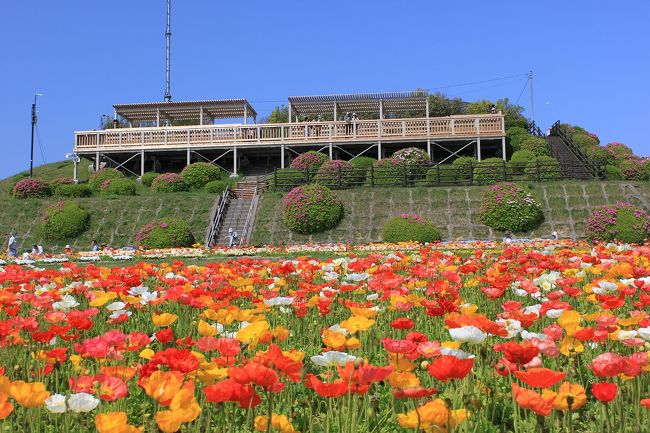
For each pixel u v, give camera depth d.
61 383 2.99
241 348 2.63
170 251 16.95
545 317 3.91
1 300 3.84
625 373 2.03
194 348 3.43
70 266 6.62
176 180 26.69
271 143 30.28
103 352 2.44
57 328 2.89
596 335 2.75
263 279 5.75
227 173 30.31
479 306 5.04
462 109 42.56
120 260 14.39
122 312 3.52
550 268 6.18
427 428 1.77
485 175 23.22
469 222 20.41
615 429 2.20
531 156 27.14
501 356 2.93
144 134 31.11
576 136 33.88
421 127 29.69
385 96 33.25
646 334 2.68
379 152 29.64
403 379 2.03
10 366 3.05
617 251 7.71
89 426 2.28
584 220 19.88
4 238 21.45
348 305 3.92
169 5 42.53
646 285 4.03
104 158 32.34
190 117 35.41
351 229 20.59
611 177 26.66
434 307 3.25
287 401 2.63
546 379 1.72
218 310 3.37
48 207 22.92
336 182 23.75
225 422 2.37
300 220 20.61
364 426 2.32
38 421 2.18
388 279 4.45
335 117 33.47
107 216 22.42
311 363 3.08
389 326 3.94
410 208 21.38
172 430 1.63
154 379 1.86
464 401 2.03
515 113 41.06
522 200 19.94
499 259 7.86
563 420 2.30
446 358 1.81
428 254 7.84
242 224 21.97
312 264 6.07
